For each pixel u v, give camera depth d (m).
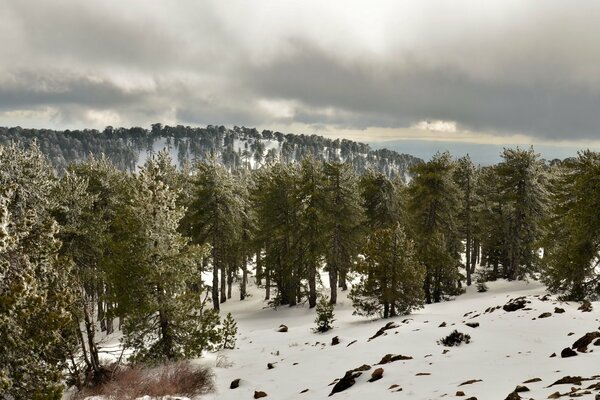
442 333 16.89
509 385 8.71
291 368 15.75
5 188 10.78
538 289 30.86
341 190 33.72
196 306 18.33
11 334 9.54
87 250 24.20
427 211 35.12
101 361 18.27
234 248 39.62
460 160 41.03
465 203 40.19
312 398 11.22
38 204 19.84
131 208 17.55
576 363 9.93
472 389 8.64
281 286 36.94
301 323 29.42
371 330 21.72
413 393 9.20
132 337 17.67
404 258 25.33
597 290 21.55
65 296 11.50
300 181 33.66
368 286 25.92
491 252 43.78
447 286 35.62
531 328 16.00
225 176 34.00
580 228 21.11
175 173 39.03
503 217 40.44
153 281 17.23
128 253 17.23
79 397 13.94
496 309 21.77
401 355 13.88
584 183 21.58
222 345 21.94
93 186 29.94
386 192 39.69
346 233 34.38
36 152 21.09
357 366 14.39
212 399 13.05
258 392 12.59
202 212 32.72
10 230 10.34
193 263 18.31
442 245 32.31
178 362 15.87
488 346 14.02
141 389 13.77
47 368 10.44
